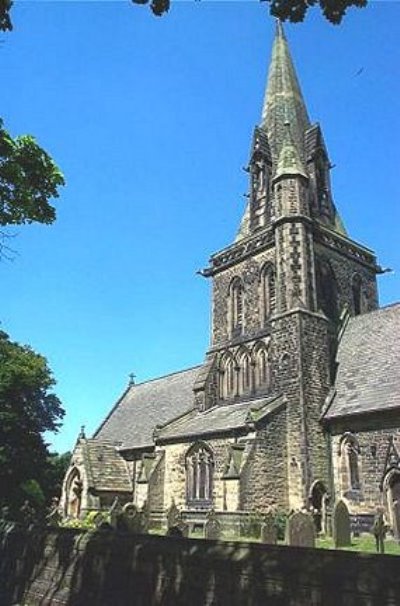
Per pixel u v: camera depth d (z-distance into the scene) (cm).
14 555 1533
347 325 3338
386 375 2741
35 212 1287
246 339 3353
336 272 3450
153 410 4384
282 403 2833
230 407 3275
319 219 3666
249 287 3494
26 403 4425
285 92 4094
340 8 825
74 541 1280
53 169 1287
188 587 948
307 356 2914
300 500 2623
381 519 2042
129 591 1070
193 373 4412
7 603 1427
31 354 4562
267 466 2650
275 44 4375
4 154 1210
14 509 3966
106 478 3738
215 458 2889
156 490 3178
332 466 2714
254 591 833
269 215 3666
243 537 2373
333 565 739
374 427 2564
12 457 4228
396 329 2973
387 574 673
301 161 3494
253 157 3941
